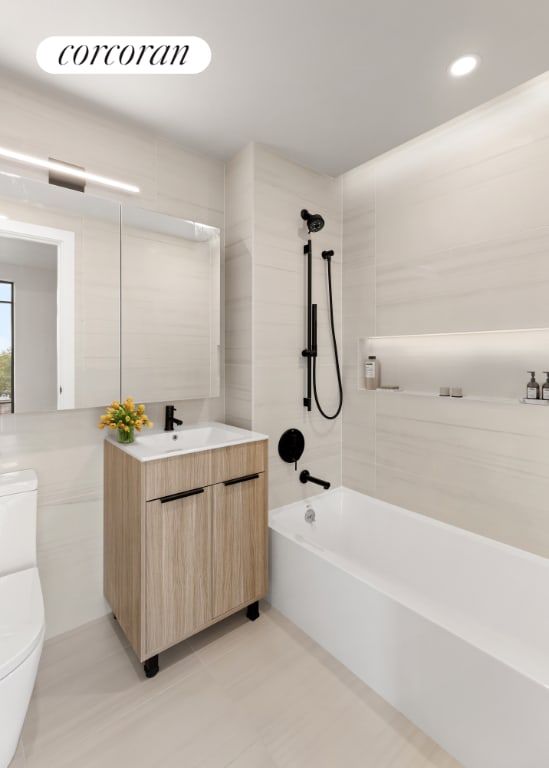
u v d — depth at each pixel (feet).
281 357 7.62
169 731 4.58
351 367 8.63
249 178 7.12
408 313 7.49
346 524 8.53
